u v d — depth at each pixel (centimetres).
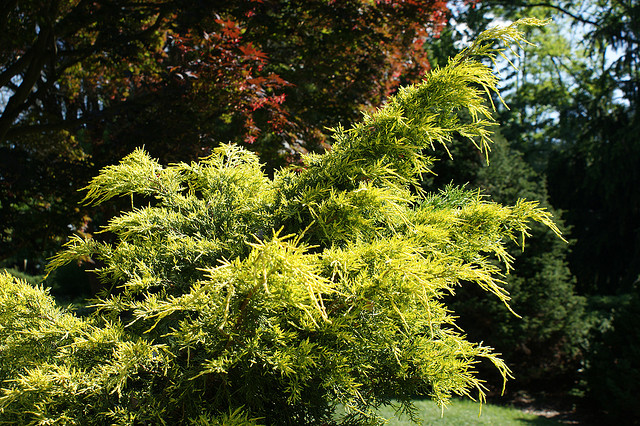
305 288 146
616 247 1617
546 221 190
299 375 157
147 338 186
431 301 183
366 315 170
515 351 879
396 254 163
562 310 858
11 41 611
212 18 551
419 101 191
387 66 733
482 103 211
